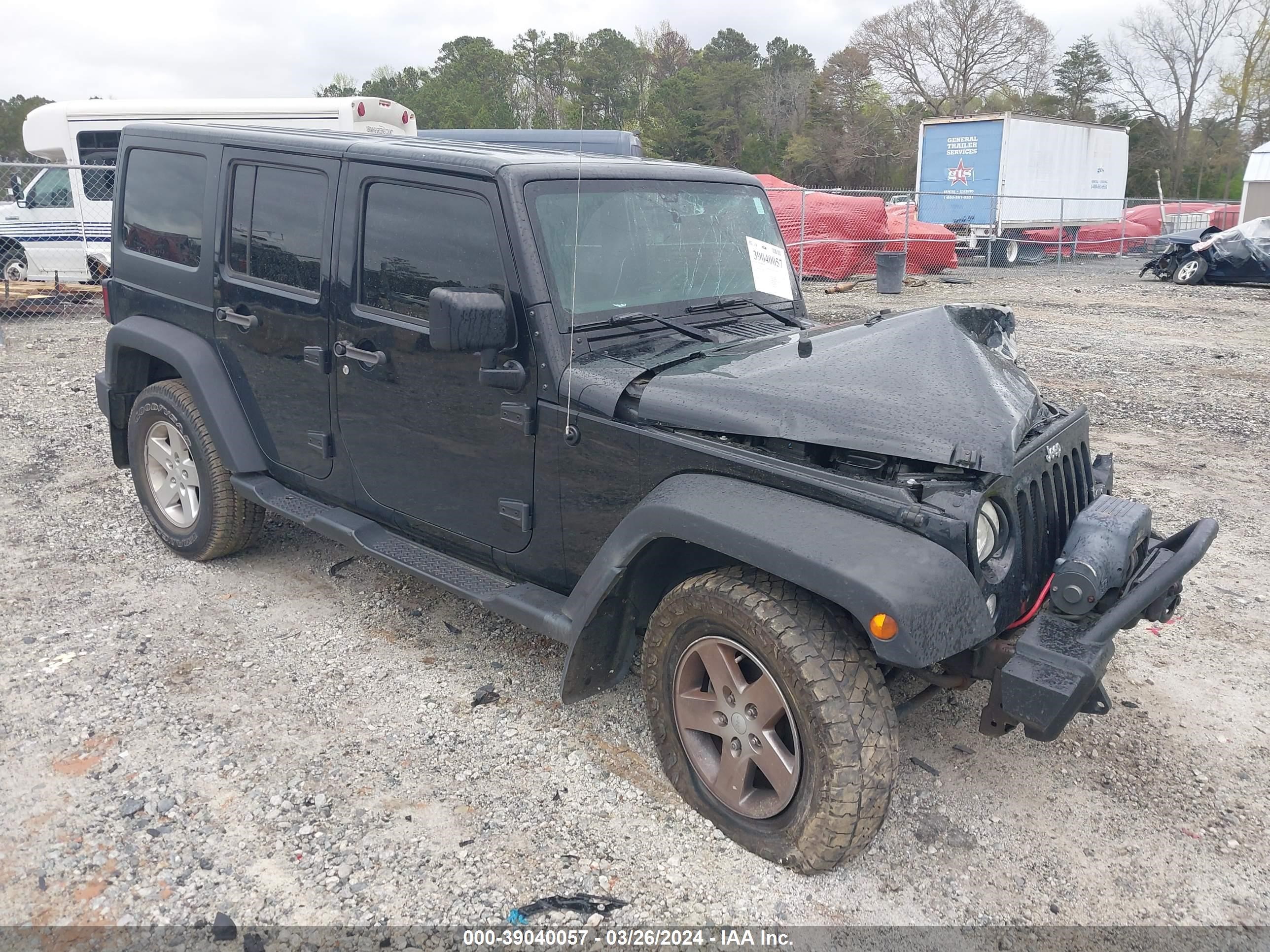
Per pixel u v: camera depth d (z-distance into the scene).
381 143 3.80
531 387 3.29
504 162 3.34
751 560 2.64
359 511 4.14
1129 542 2.86
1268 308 15.83
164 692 3.76
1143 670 4.14
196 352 4.57
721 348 3.46
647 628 3.41
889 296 17.38
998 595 2.77
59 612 4.42
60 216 14.98
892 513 2.62
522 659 4.12
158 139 4.77
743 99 72.56
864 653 2.69
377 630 4.35
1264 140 58.50
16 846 2.87
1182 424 8.25
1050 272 23.78
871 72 65.88
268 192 4.17
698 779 3.07
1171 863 2.96
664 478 3.03
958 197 23.62
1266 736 3.66
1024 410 2.93
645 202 3.70
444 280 3.50
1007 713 2.68
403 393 3.71
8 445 7.12
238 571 4.95
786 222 19.70
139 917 2.62
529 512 3.43
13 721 3.51
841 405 2.80
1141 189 62.19
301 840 2.94
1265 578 5.09
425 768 3.32
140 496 5.21
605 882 2.80
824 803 2.65
